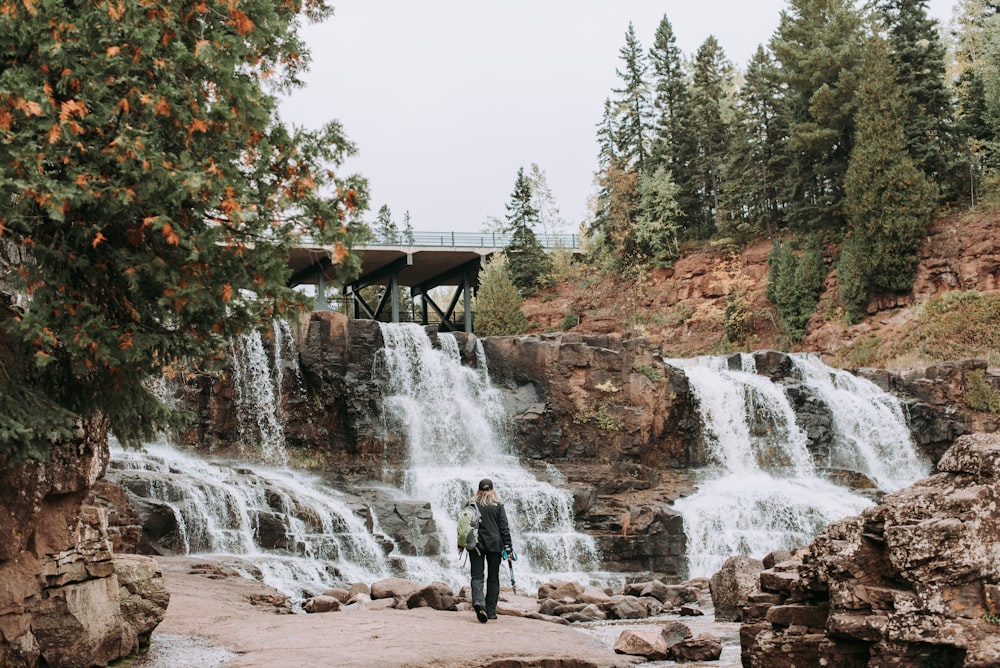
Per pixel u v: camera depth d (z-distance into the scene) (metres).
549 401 37.53
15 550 8.47
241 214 8.09
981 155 54.81
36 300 8.02
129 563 10.59
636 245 65.31
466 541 13.05
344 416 34.91
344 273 9.28
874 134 50.72
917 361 45.47
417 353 37.06
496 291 60.66
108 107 7.72
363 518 27.41
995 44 58.53
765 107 62.88
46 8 7.31
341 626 12.19
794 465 39.12
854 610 7.42
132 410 9.30
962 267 47.06
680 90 72.19
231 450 32.00
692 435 38.47
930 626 6.79
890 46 57.66
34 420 7.87
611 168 68.19
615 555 31.14
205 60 7.87
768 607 9.18
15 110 7.32
